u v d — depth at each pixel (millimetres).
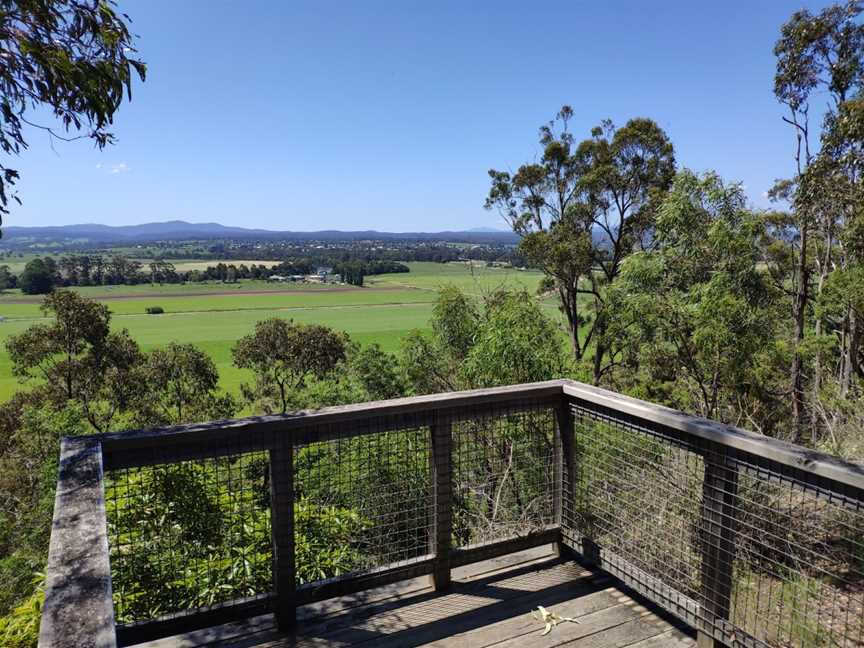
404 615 2338
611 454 2596
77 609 874
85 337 28797
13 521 17406
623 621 2312
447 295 11688
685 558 2262
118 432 1924
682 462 2301
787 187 17484
